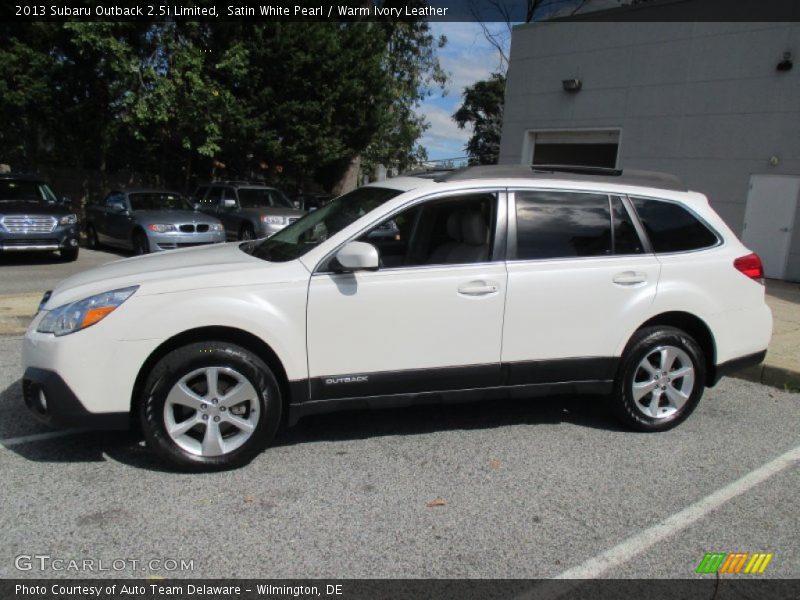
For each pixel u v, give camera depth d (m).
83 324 3.54
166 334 3.60
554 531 3.29
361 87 19.06
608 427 4.72
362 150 22.08
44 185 13.32
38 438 4.19
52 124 17.53
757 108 11.94
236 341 3.83
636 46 13.54
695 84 12.72
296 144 18.42
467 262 4.16
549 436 4.52
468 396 4.22
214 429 3.74
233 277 3.76
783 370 5.88
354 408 4.03
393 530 3.24
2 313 6.88
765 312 4.85
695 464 4.13
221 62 16.34
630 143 13.87
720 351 4.70
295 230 4.67
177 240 13.05
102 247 15.82
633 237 4.50
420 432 4.53
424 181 4.38
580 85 14.62
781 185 11.80
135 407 3.78
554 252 4.31
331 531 3.21
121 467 3.81
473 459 4.10
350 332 3.90
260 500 3.49
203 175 21.42
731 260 4.70
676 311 4.54
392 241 4.20
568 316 4.29
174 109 16.38
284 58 17.39
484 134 43.28
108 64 15.82
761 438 4.62
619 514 3.47
